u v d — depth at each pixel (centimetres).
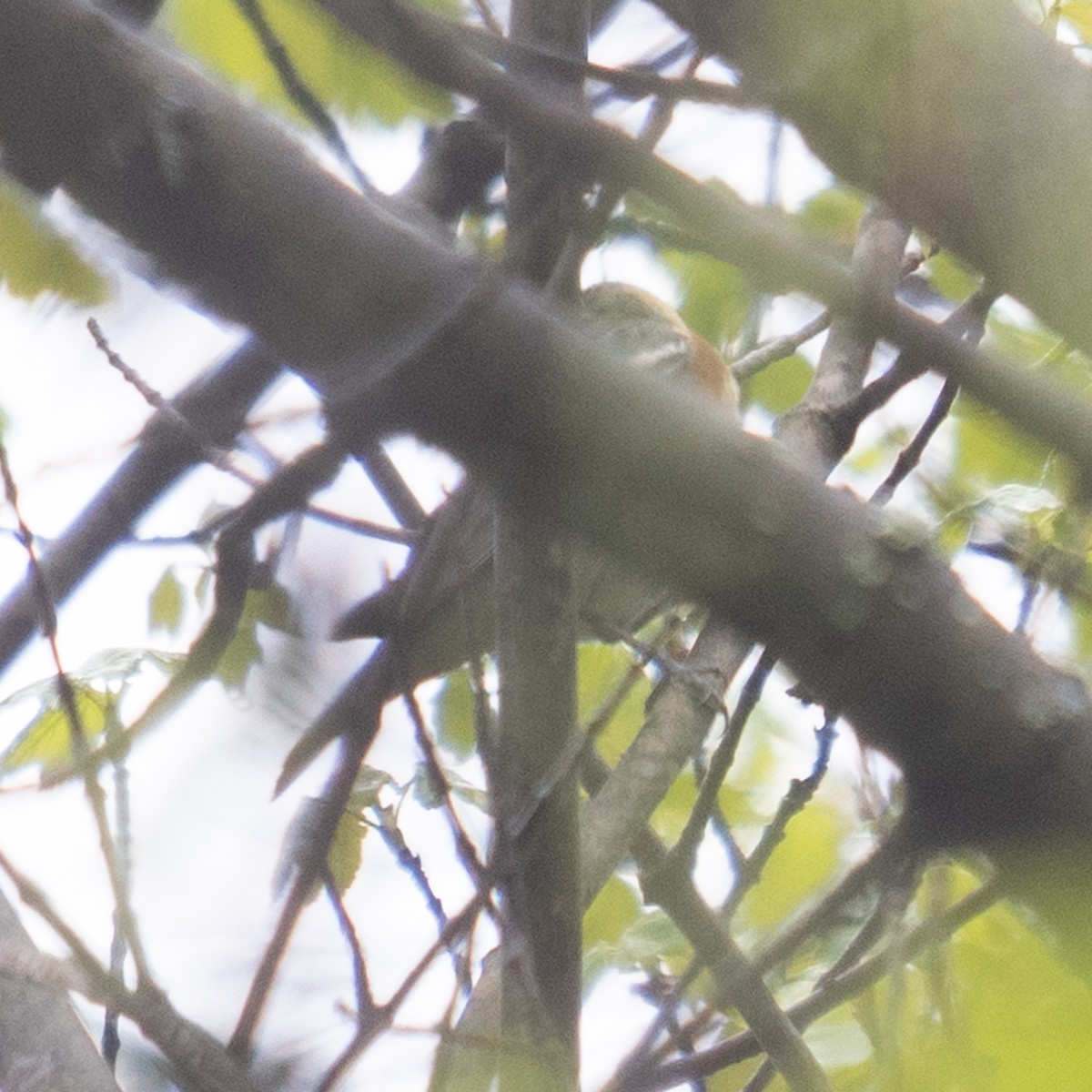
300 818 434
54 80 371
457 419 380
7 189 459
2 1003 447
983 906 480
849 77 420
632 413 373
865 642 383
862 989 541
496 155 575
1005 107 425
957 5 425
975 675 385
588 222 427
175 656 575
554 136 404
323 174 385
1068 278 432
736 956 538
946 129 429
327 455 427
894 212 448
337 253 379
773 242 419
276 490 446
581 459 376
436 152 580
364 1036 404
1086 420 429
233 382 519
